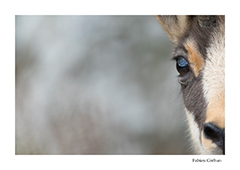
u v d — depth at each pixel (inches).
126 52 1290.6
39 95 1123.3
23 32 1337.4
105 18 1339.8
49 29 1337.4
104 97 1168.2
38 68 1259.8
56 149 948.0
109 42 1314.0
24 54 1290.6
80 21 1346.0
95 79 1245.7
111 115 1104.2
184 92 477.4
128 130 1114.1
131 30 1317.7
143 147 1087.0
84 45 1309.1
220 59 409.7
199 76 433.4
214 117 384.5
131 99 1190.3
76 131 1000.2
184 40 474.0
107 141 1026.7
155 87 1204.5
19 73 1217.4
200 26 452.1
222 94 390.3
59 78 1229.7
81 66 1269.7
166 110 1128.8
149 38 1294.3
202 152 462.6
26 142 914.1
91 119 1043.3
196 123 448.1
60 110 1039.6
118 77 1250.0
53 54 1288.1
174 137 1077.8
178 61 474.9
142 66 1258.0
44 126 994.1
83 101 1093.1
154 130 1114.1
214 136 393.1
